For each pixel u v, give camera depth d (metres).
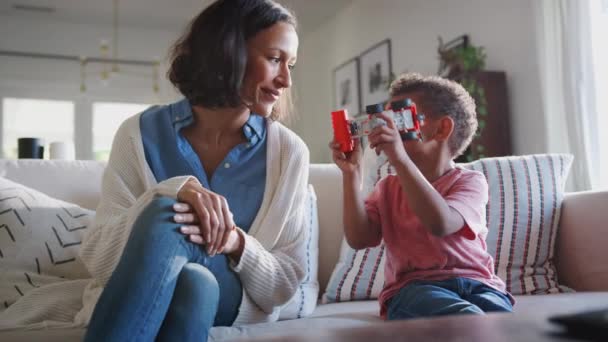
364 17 5.17
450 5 3.91
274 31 1.19
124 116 6.26
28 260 1.27
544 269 1.53
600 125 2.74
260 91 1.21
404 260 1.15
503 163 1.62
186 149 1.23
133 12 5.82
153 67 6.32
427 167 1.20
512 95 3.33
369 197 1.28
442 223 1.04
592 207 1.51
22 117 5.93
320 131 6.09
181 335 0.86
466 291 1.07
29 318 1.11
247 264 1.09
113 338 0.78
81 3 5.56
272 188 1.25
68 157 2.03
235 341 0.50
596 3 2.77
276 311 1.20
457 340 0.42
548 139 2.90
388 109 1.17
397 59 4.61
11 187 1.35
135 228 0.89
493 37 3.50
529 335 0.43
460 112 1.22
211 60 1.17
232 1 1.20
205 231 0.95
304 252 1.24
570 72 2.73
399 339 0.44
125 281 0.81
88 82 6.12
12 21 5.90
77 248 1.33
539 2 2.97
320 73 6.10
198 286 0.89
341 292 1.52
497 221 1.53
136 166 1.22
